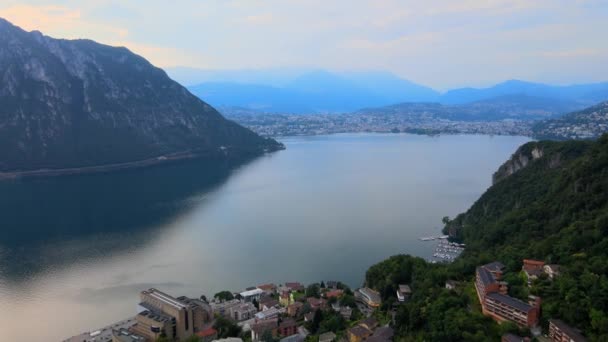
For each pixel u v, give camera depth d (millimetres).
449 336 110438
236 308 175000
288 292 185125
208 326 163625
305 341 147375
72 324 180625
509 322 109750
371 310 161875
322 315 159500
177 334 156375
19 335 173125
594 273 114375
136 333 159125
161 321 154250
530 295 116250
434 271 156875
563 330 100062
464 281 147625
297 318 165750
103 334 162250
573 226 150625
